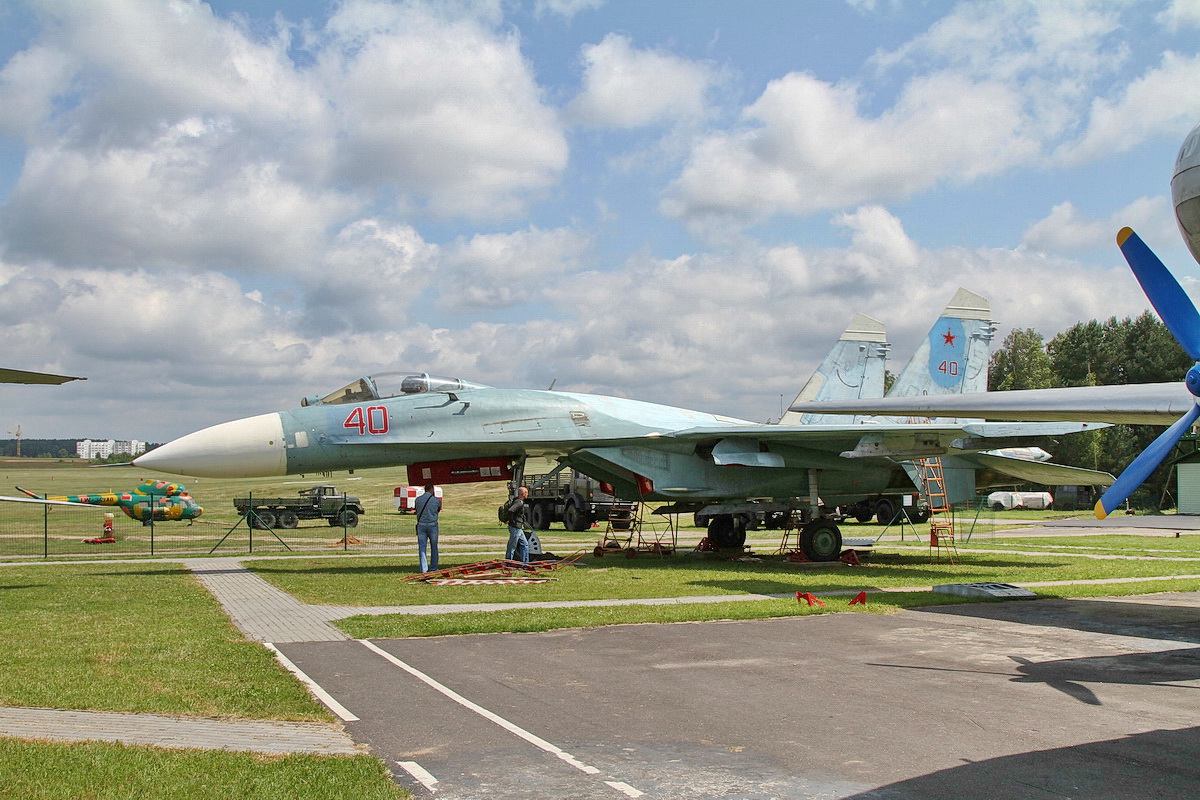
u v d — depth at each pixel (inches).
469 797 198.1
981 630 429.1
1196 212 383.6
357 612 480.1
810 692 301.3
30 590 569.9
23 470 3873.0
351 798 192.4
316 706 275.9
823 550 825.5
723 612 467.5
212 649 362.0
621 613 466.6
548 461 930.1
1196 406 380.8
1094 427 740.7
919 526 1443.2
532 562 780.0
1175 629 434.0
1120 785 208.5
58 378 495.5
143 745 228.1
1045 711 277.3
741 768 220.1
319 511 1503.4
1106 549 1009.5
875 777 213.8
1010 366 3024.1
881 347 1018.7
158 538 1192.2
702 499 832.3
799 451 823.1
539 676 324.2
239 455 691.4
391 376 767.1
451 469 768.3
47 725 246.4
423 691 299.9
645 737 247.0
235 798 191.0
